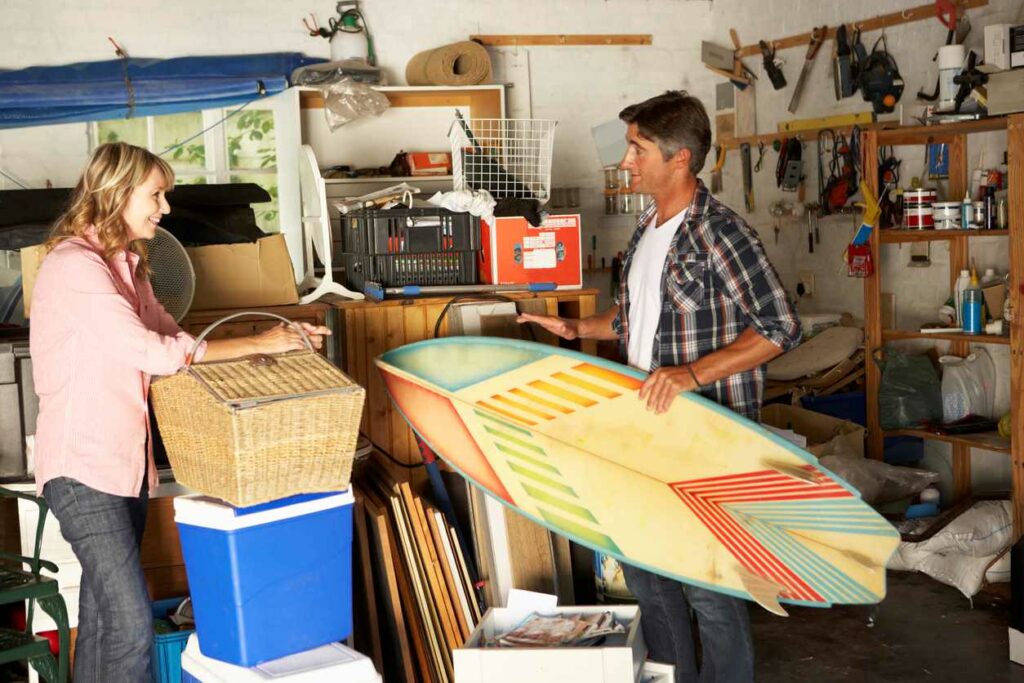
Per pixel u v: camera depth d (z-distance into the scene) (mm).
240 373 2555
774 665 3650
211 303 3738
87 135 5543
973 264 4848
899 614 4059
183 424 2623
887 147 5285
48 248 2656
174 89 5457
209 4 5695
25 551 3264
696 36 6559
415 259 3988
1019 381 3959
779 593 2791
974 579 4117
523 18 6254
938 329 4582
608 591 3811
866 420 5016
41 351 2598
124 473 2611
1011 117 3891
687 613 3102
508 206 4020
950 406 4758
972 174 4707
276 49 5812
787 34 5988
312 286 4262
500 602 3594
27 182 5477
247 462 2457
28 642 2797
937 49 5020
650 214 3008
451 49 5609
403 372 3320
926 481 4660
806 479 2682
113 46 5555
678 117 2746
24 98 5234
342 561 2719
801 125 5855
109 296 2535
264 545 2566
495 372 3137
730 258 2682
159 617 3283
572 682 2730
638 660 2873
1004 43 4102
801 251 5977
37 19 5441
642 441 2893
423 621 3365
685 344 2811
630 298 2984
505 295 3943
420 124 6027
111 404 2590
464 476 3320
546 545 3648
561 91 6352
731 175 6520
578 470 3039
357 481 3686
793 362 5273
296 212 5777
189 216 3740
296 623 2646
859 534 2682
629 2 6418
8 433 3266
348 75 5555
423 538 3379
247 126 5742
